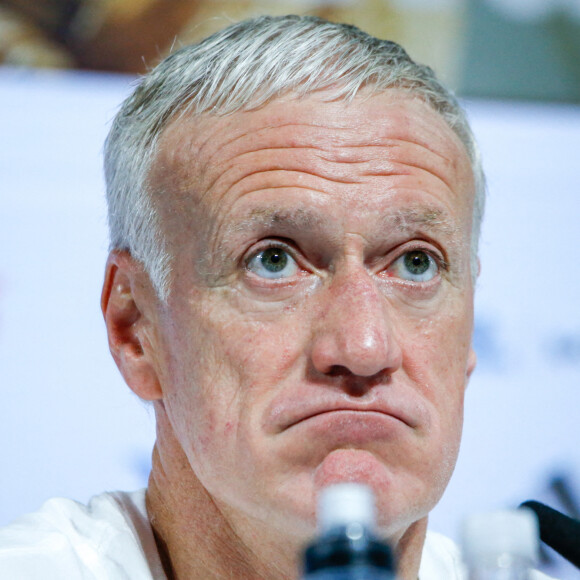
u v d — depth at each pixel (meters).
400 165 4.93
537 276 9.95
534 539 2.88
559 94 10.51
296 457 4.43
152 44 9.60
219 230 4.82
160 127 5.26
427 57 10.30
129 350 5.36
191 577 5.28
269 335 4.63
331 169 4.81
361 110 5.02
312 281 4.74
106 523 5.52
